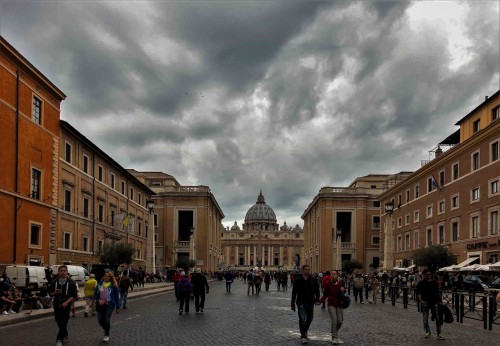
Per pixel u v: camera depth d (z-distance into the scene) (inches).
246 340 597.9
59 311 546.3
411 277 1731.1
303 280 584.4
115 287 602.2
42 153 1665.8
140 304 1206.3
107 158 2378.2
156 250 4163.4
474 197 1930.4
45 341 593.6
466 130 2069.4
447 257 1925.4
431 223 2379.4
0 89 1408.7
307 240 5629.9
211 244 4675.2
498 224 1723.7
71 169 1948.8
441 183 2284.7
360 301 1346.0
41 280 1317.7
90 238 2171.5
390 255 1903.3
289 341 593.0
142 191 3186.5
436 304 641.6
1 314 871.1
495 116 1849.2
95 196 2246.6
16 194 1483.8
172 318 860.0
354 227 4296.3
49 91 1712.6
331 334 635.5
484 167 1830.7
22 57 1493.6
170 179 4399.6
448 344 593.0
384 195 3292.3
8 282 1025.5
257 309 1074.7
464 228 2000.5
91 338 616.4
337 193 4335.6
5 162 1435.8
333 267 4227.4
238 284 3144.7
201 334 649.0
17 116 1496.1
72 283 554.3
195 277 976.3
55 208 1752.0
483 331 735.7
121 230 2464.3
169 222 4200.3
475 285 1523.1
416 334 679.7
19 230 1504.7
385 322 829.8
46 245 1685.5
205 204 4227.4
